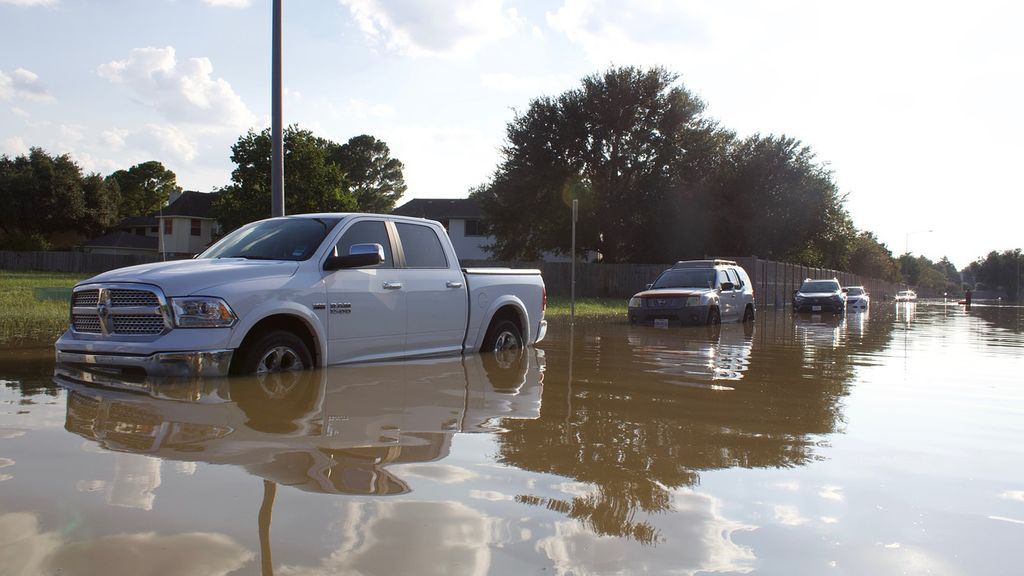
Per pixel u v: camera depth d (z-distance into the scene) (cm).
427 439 360
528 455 336
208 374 499
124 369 508
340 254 607
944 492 299
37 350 714
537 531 238
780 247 3784
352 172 7344
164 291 500
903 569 217
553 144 3700
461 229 5209
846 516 264
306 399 453
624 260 3906
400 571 202
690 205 3659
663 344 1009
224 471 292
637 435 388
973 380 675
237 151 3747
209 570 200
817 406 506
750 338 1180
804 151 3741
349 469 300
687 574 207
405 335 655
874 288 6272
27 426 366
